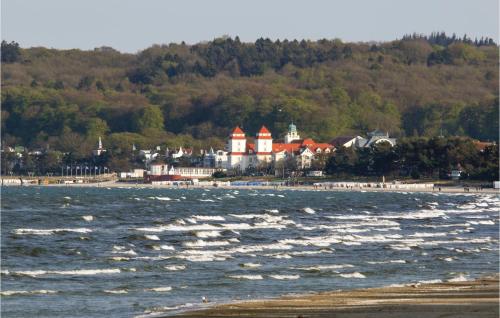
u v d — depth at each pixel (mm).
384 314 187000
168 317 189625
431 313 186875
